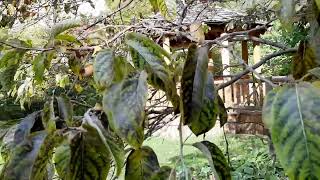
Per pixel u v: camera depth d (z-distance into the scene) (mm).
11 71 1003
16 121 807
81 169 622
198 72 683
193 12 2336
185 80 687
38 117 762
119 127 584
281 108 443
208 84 706
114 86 615
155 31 1688
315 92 449
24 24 2617
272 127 435
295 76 839
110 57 664
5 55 975
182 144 654
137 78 623
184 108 678
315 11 682
